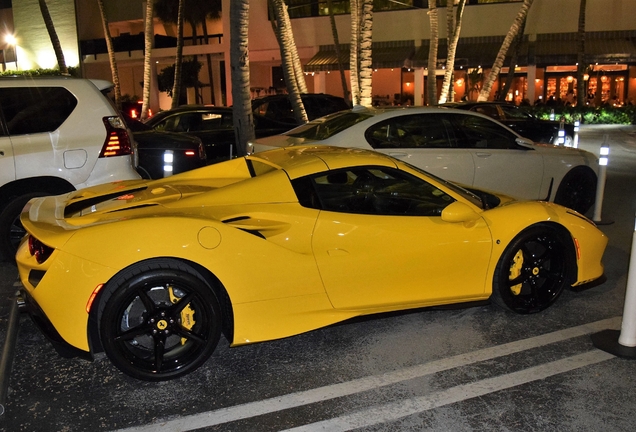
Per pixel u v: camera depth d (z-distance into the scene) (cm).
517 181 761
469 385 383
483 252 460
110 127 625
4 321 495
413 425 338
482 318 495
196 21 3559
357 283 426
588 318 493
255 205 421
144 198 444
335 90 3400
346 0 3050
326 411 355
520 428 334
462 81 3172
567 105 2764
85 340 370
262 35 3244
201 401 370
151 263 374
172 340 405
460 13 2095
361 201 456
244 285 395
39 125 604
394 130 718
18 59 4022
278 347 446
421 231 441
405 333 467
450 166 718
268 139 785
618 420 341
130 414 356
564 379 389
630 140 1917
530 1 2019
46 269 371
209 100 3797
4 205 614
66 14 3731
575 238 491
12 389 388
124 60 3697
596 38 2686
